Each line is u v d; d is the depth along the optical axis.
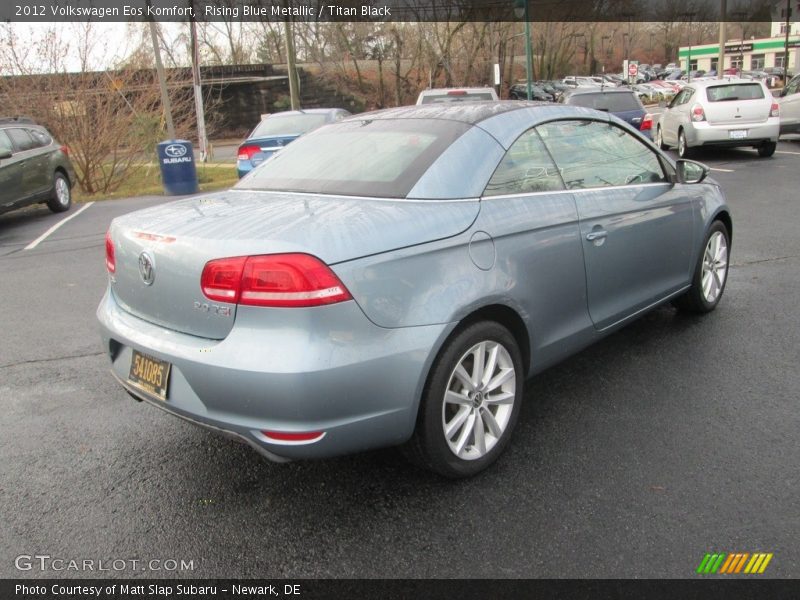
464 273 2.88
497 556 2.55
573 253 3.49
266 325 2.49
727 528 2.65
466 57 48.66
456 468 2.98
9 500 3.03
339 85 47.41
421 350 2.70
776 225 8.07
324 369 2.46
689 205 4.57
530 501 2.88
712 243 5.00
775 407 3.61
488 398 3.11
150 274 2.80
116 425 3.74
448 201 2.99
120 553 2.66
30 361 4.76
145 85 18.16
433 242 2.81
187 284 2.65
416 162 3.11
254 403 2.49
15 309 6.09
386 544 2.65
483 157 3.20
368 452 3.36
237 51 51.09
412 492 2.99
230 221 2.78
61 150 12.58
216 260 2.55
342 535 2.71
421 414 2.83
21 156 11.18
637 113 13.34
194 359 2.58
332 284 2.50
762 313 5.07
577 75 79.69
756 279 5.95
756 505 2.79
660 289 4.40
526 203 3.28
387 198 2.96
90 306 6.11
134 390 2.94
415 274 2.72
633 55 100.50
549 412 3.69
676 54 95.44
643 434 3.40
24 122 12.24
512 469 3.14
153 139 17.36
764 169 12.59
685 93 14.90
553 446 3.33
